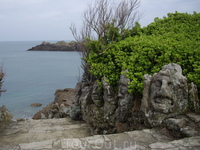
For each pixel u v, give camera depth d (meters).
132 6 8.76
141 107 5.12
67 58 61.22
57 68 40.56
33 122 7.87
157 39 7.84
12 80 29.50
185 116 4.59
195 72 5.38
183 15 10.67
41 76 32.44
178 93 4.68
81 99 8.05
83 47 8.35
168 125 4.48
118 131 5.57
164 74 4.80
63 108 10.68
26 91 23.97
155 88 4.81
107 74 6.82
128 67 6.23
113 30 8.38
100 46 7.97
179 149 3.68
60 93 18.92
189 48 6.34
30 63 49.25
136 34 9.70
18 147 4.26
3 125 7.51
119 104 5.88
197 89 5.08
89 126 7.06
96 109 6.84
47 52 90.25
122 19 8.40
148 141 4.17
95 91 6.94
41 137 6.19
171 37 8.00
